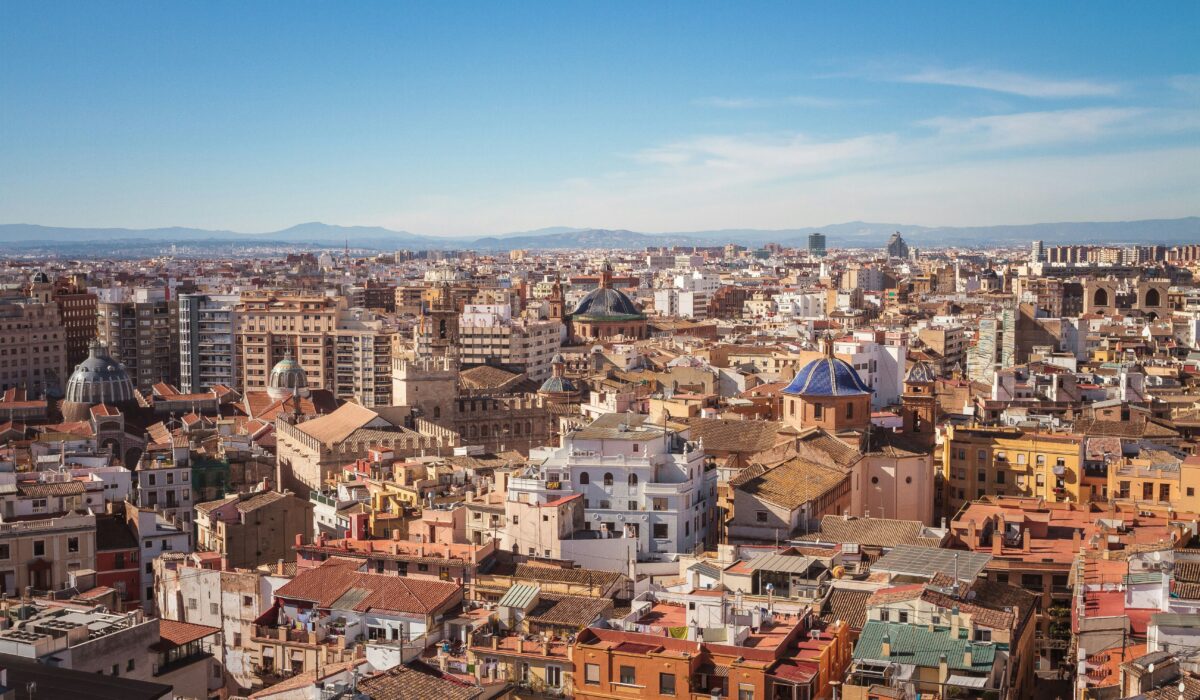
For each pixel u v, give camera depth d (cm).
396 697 12119
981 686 12650
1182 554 15350
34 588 18700
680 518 19312
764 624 14375
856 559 17725
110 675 12631
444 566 17100
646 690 13275
